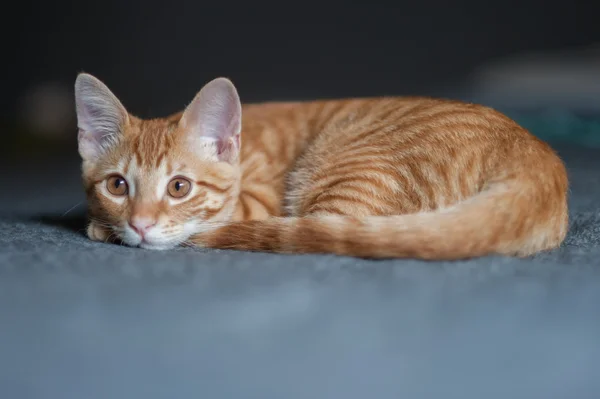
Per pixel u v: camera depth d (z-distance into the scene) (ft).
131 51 5.64
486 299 1.34
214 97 1.87
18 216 2.27
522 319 1.27
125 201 1.80
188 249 1.75
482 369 1.15
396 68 5.55
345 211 1.86
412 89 5.52
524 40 5.32
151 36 5.64
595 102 4.77
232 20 5.63
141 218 1.74
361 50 5.57
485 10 5.36
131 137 1.86
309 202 1.96
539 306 1.32
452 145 1.83
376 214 1.85
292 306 1.31
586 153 3.69
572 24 5.21
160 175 1.80
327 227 1.63
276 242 1.68
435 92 5.40
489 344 1.21
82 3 5.55
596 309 1.31
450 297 1.35
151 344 1.20
